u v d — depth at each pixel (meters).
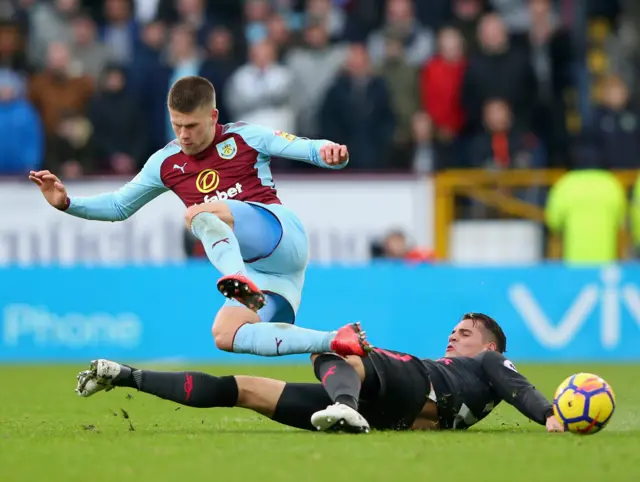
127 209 17.14
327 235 37.78
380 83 38.22
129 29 41.91
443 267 35.22
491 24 38.47
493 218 37.69
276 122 38.47
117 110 37.91
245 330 15.22
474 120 38.34
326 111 38.16
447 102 38.47
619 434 14.74
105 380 14.89
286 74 38.56
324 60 39.16
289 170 38.28
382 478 11.06
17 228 37.31
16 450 13.08
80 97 38.97
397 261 36.22
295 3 43.62
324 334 14.80
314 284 34.81
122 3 42.25
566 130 39.03
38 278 34.53
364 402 15.04
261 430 15.64
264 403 15.05
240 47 40.62
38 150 38.16
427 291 35.16
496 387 15.42
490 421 17.66
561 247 37.66
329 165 16.03
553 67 40.31
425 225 37.72
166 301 34.84
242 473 11.37
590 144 38.22
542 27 40.66
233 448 13.10
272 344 14.99
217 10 41.41
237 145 16.58
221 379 15.05
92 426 15.77
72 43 41.47
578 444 13.45
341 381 14.45
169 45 40.44
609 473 11.39
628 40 44.44
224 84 38.56
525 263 36.34
